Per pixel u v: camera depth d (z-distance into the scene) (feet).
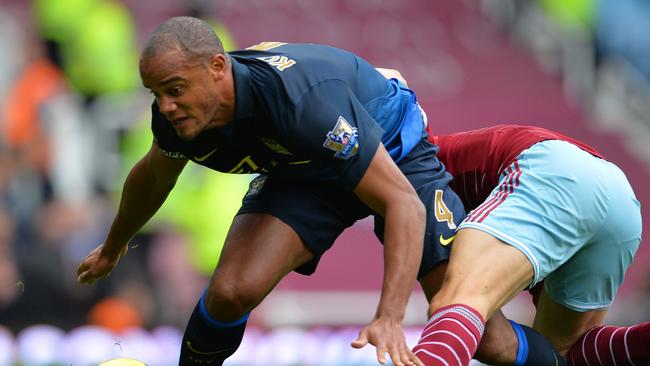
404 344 47.70
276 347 93.20
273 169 53.52
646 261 145.28
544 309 60.95
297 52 51.52
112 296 102.89
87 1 138.00
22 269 101.65
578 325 60.54
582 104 177.06
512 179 55.42
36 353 90.68
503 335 55.93
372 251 145.07
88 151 124.47
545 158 55.62
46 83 130.21
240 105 49.34
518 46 187.32
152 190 56.39
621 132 174.50
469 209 60.29
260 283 52.90
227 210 110.42
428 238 55.06
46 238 105.40
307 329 106.01
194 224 110.01
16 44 142.31
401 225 49.42
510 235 53.06
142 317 102.83
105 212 113.19
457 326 50.11
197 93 48.19
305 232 54.34
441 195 56.03
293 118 49.01
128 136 121.49
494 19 191.01
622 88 180.34
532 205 54.03
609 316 106.11
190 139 49.08
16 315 100.58
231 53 51.60
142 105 129.70
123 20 139.74
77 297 102.32
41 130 125.39
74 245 106.93
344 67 52.42
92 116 128.98
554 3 187.01
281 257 53.62
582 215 54.60
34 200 116.98
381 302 48.42
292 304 119.44
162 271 107.65
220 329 53.78
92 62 134.82
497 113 172.04
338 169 50.11
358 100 51.98
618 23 185.37
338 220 55.83
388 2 188.65
